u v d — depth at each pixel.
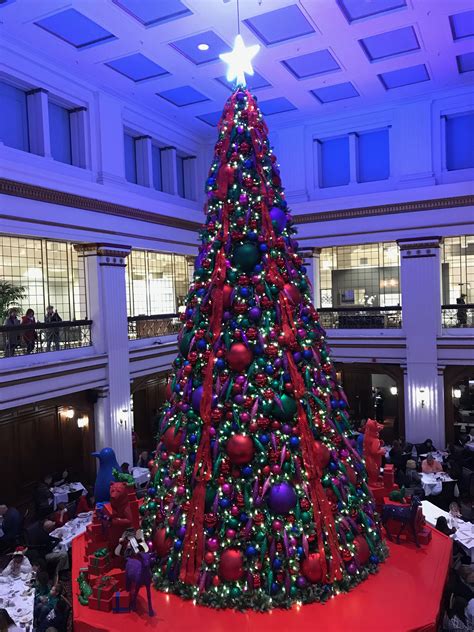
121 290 13.10
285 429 4.93
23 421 12.20
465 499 11.23
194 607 4.88
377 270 16.98
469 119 14.16
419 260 14.43
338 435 5.34
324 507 4.95
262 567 4.79
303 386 5.05
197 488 4.97
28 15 9.42
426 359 14.46
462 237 15.96
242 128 5.54
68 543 8.25
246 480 4.89
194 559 4.97
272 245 5.30
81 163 12.25
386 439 17.09
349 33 10.80
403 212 14.51
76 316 14.09
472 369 14.23
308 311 5.51
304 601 4.83
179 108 14.27
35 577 7.05
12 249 12.61
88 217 12.00
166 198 15.21
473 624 5.61
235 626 4.57
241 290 5.14
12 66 10.29
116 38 10.47
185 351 5.53
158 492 5.59
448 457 12.31
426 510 8.51
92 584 5.14
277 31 10.66
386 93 13.99
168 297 17.53
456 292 16.09
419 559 5.80
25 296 12.80
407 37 11.09
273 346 4.98
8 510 9.27
